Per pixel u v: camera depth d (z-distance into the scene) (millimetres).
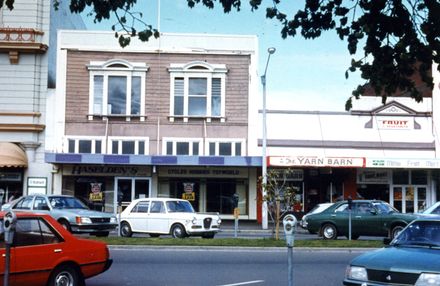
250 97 34656
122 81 34500
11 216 9477
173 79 34531
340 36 8672
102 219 22156
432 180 35844
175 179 34281
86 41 34406
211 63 34750
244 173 34375
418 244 10328
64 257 10758
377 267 9422
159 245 19375
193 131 34375
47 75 34281
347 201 23047
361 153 34906
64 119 33938
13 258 9969
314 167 34562
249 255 17984
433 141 35531
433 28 7773
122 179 33938
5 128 33344
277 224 21859
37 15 34312
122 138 34062
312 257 17797
